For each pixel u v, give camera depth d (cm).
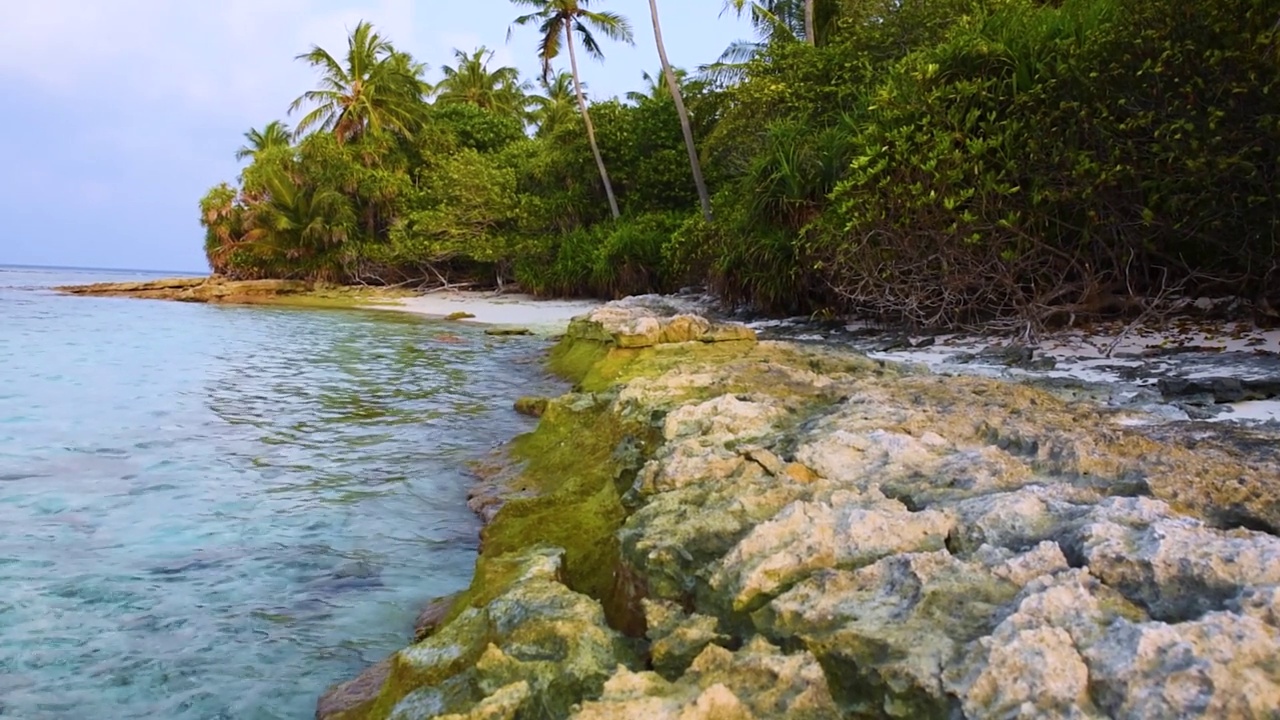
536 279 2788
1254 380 604
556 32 2702
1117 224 916
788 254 1397
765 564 252
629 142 2731
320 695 304
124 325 1859
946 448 369
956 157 957
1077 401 553
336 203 3553
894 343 1075
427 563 432
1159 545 228
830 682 209
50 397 891
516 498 466
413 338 1636
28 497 524
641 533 309
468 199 3114
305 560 431
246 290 3281
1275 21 740
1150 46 830
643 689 202
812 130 1470
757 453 364
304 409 856
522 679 224
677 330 980
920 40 1609
